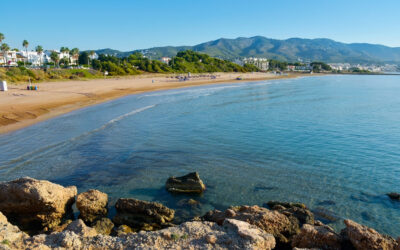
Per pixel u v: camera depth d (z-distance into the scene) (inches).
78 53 5895.7
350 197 576.4
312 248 348.2
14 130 1062.4
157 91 2765.7
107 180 652.1
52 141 931.3
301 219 446.9
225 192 598.2
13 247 326.0
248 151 870.4
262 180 658.8
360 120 1354.6
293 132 1111.6
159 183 642.2
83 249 327.9
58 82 3036.4
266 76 6594.5
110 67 4675.2
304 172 705.6
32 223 466.9
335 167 739.4
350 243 367.2
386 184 636.7
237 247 320.2
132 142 955.3
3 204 455.5
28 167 707.4
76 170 703.1
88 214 482.3
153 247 324.2
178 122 1290.6
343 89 3193.9
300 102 2017.7
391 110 1657.2
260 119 1374.3
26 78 2888.8
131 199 497.7
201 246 326.3
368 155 832.3
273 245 341.1
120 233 421.7
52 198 453.7
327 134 1081.4
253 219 411.2
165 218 481.4
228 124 1256.2
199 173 700.0
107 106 1716.3
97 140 964.0
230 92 2758.4
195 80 4510.3
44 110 1473.9
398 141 978.7
